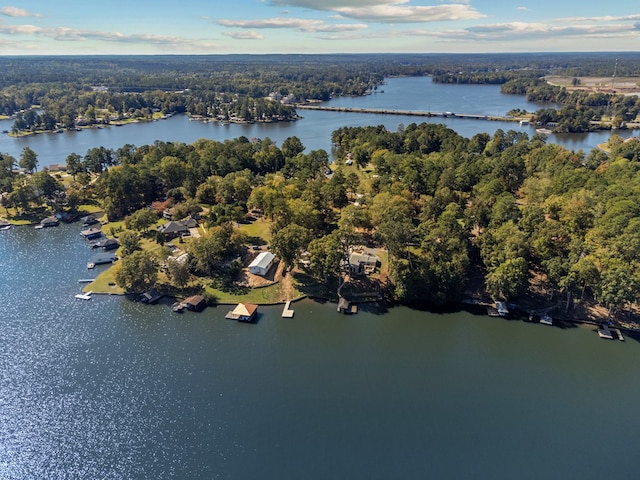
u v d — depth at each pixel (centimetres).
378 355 10362
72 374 9656
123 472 7438
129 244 14475
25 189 18875
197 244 13500
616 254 11725
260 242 15750
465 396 9144
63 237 16975
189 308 12088
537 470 7544
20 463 7612
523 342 10850
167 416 8544
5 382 9425
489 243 12950
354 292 12762
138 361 10062
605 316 11500
